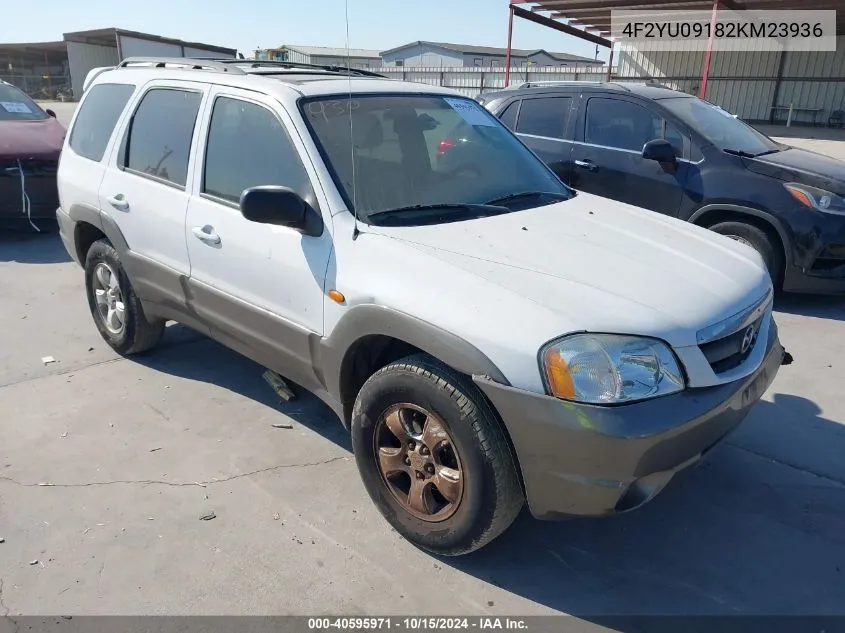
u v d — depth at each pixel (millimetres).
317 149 2971
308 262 2898
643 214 3434
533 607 2479
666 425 2201
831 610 2475
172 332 4988
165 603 2453
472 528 2496
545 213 3170
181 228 3566
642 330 2268
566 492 2281
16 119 8133
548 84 7008
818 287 5441
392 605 2471
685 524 2945
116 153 4125
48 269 6621
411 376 2520
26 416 3750
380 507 2834
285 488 3137
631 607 2486
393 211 2939
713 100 24328
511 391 2244
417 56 43219
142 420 3729
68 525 2854
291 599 2484
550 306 2305
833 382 4277
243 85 3363
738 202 5574
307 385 3195
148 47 29438
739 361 2596
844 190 5266
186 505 3000
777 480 3250
